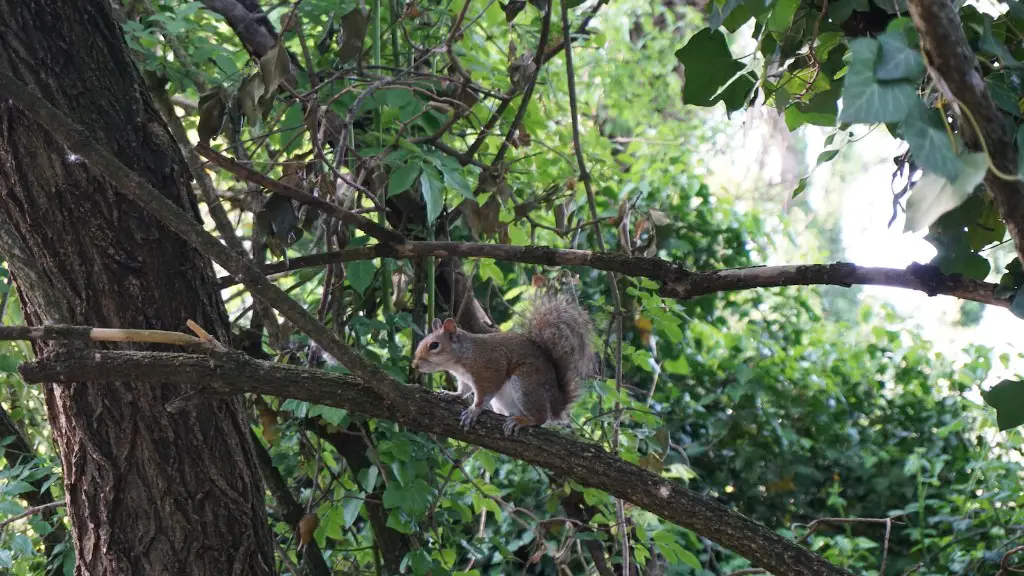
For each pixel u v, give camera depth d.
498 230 4.32
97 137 3.11
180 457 3.21
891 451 7.12
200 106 3.43
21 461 4.56
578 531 4.38
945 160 1.62
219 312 3.39
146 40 4.25
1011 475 6.58
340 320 4.24
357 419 3.90
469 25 4.39
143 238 3.16
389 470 4.16
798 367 7.30
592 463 3.04
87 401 3.16
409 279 4.66
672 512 2.97
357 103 3.59
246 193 3.81
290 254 4.88
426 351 3.85
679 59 2.47
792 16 2.42
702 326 7.23
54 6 3.08
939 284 2.69
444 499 4.27
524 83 4.17
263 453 4.57
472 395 4.06
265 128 4.27
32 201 3.05
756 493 6.96
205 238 2.76
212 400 3.04
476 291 5.59
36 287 3.14
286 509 4.63
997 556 5.55
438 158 3.67
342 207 3.66
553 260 3.37
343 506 3.89
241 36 4.23
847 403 7.42
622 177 6.48
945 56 1.64
